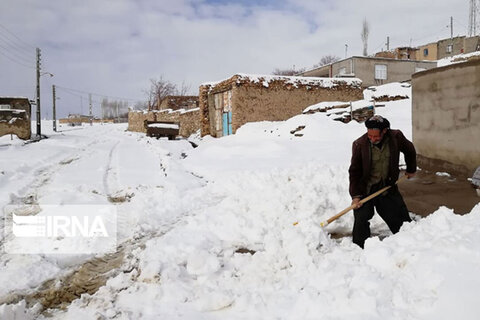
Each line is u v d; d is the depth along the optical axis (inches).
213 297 115.1
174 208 241.3
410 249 114.0
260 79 737.6
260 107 736.3
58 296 132.7
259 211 200.8
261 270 135.6
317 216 199.6
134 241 187.3
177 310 115.0
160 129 976.9
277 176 263.7
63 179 364.2
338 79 802.2
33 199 285.4
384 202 152.3
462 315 87.7
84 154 613.3
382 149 147.7
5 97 906.1
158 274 136.6
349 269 114.7
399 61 1368.1
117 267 155.3
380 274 107.7
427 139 294.2
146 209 235.3
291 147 489.4
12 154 577.0
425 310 92.7
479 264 97.9
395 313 93.6
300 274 126.0
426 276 100.3
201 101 888.9
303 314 102.2
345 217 197.2
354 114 631.8
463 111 252.5
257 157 452.4
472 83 244.1
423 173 283.7
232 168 383.9
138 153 609.3
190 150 637.3
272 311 108.0
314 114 655.1
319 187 223.1
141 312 115.0
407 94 802.8
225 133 830.5
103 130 1813.5
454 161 262.4
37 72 1099.9
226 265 147.5
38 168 445.4
